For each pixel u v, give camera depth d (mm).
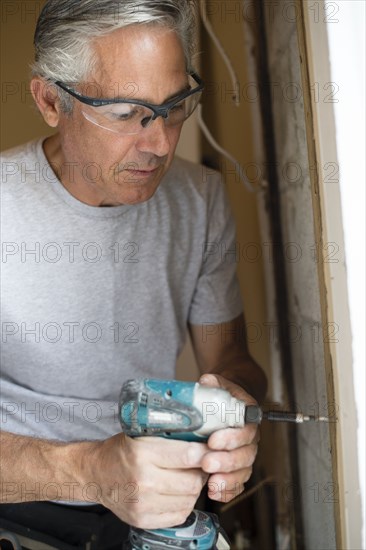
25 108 2307
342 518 1175
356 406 1103
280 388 2258
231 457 1181
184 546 1264
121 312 1656
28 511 1672
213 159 2486
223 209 1833
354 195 1067
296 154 1795
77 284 1600
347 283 1082
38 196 1565
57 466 1357
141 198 1426
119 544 1688
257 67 2189
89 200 1552
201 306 1847
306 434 1924
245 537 2572
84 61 1281
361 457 1122
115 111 1289
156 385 1176
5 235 1555
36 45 1384
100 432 1649
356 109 1058
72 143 1430
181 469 1200
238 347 1896
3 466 1425
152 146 1324
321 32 1102
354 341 1086
